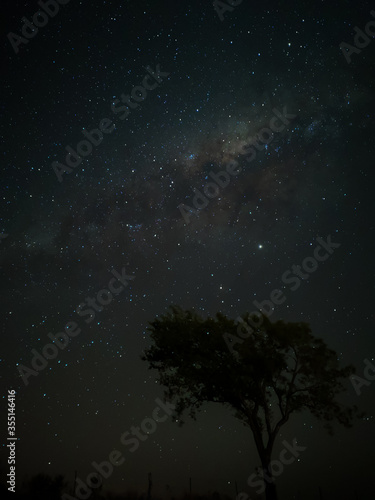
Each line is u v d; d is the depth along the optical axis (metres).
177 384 15.80
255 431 14.55
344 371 14.81
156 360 16.55
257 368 14.45
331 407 14.65
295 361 15.02
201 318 16.61
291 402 14.92
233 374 14.39
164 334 15.96
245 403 14.79
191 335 16.05
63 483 19.11
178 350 15.83
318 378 14.63
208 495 22.75
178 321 16.58
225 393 15.09
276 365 14.43
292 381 14.84
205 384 15.23
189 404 15.63
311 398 14.95
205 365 15.17
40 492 18.05
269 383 15.07
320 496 22.23
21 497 17.16
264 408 14.78
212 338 15.68
